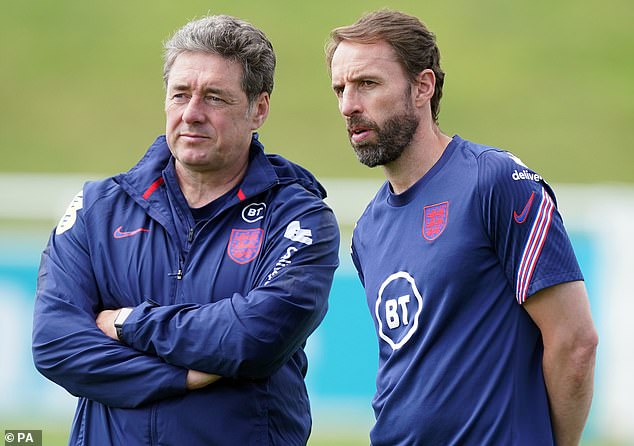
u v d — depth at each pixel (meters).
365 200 32.84
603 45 65.75
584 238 27.52
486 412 12.64
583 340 12.60
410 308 13.14
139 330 13.25
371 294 13.77
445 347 12.88
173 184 14.09
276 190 14.15
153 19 68.44
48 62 64.38
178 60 13.92
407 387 13.12
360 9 67.75
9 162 55.47
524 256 12.55
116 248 13.91
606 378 27.45
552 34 66.88
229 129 13.77
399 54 13.31
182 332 13.12
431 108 13.84
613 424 27.39
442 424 12.81
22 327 27.14
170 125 13.83
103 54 65.25
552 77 62.50
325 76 61.12
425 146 13.55
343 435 26.55
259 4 68.62
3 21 68.00
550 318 12.60
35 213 37.03
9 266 27.16
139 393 13.14
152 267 13.73
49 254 14.26
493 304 12.82
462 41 65.44
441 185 13.28
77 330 13.48
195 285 13.61
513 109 59.59
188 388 13.17
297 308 13.34
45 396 27.08
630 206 27.80
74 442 13.65
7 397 27.06
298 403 14.05
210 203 14.02
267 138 55.25
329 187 33.75
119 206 14.20
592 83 62.16
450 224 12.98
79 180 39.72
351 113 13.34
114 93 61.59
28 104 60.59
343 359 26.73
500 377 12.69
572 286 12.59
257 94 14.13
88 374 13.27
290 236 13.73
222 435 13.21
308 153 54.31
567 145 56.38
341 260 26.70
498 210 12.70
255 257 13.66
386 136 13.30
